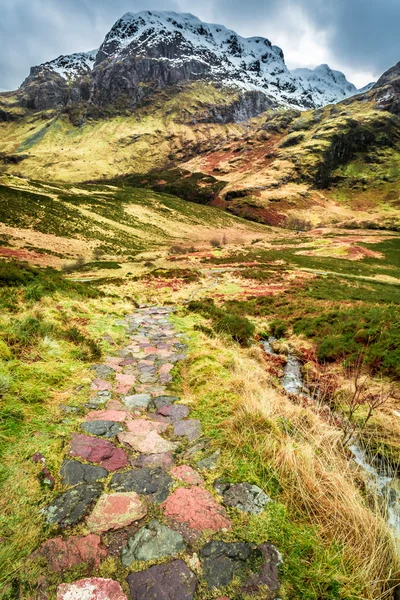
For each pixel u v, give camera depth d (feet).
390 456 11.33
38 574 5.27
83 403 11.78
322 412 15.08
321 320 32.81
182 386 14.97
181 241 226.38
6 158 647.97
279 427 10.62
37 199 201.05
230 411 11.51
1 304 20.40
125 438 9.65
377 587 5.58
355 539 6.52
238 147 649.20
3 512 6.34
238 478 7.98
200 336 24.72
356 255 143.13
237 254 147.23
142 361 18.10
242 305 47.19
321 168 479.00
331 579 5.51
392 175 470.39
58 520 6.36
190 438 9.95
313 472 7.98
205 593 5.18
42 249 142.41
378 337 24.50
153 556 5.77
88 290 40.40
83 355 16.44
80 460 8.34
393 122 556.51
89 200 242.37
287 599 5.14
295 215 383.45
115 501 7.00
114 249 170.91
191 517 6.67
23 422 9.52
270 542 6.19
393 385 18.89
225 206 407.64
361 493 8.80
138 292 61.00
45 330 17.08
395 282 98.27
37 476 7.47
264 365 22.89
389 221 322.34
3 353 13.19
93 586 5.17
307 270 105.81
